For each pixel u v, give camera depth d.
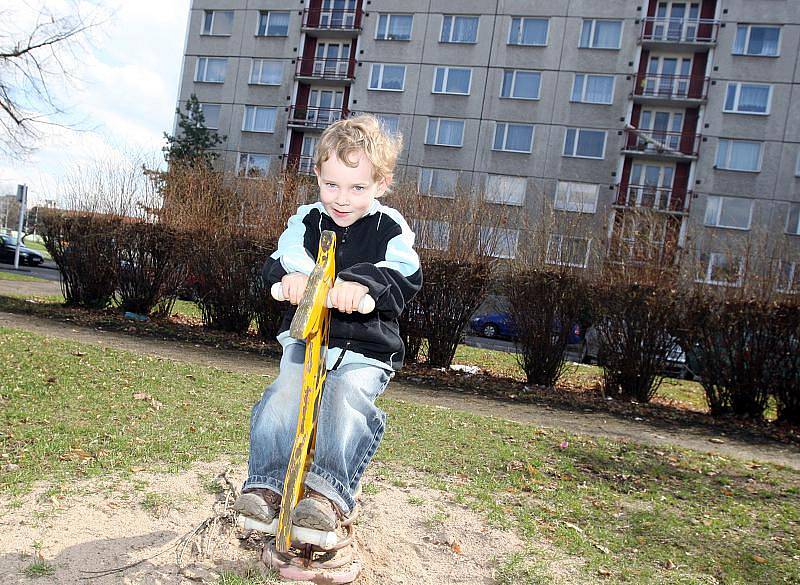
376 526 3.48
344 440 2.44
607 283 10.90
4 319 12.09
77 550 2.77
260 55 34.66
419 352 12.53
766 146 28.56
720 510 5.12
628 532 4.28
